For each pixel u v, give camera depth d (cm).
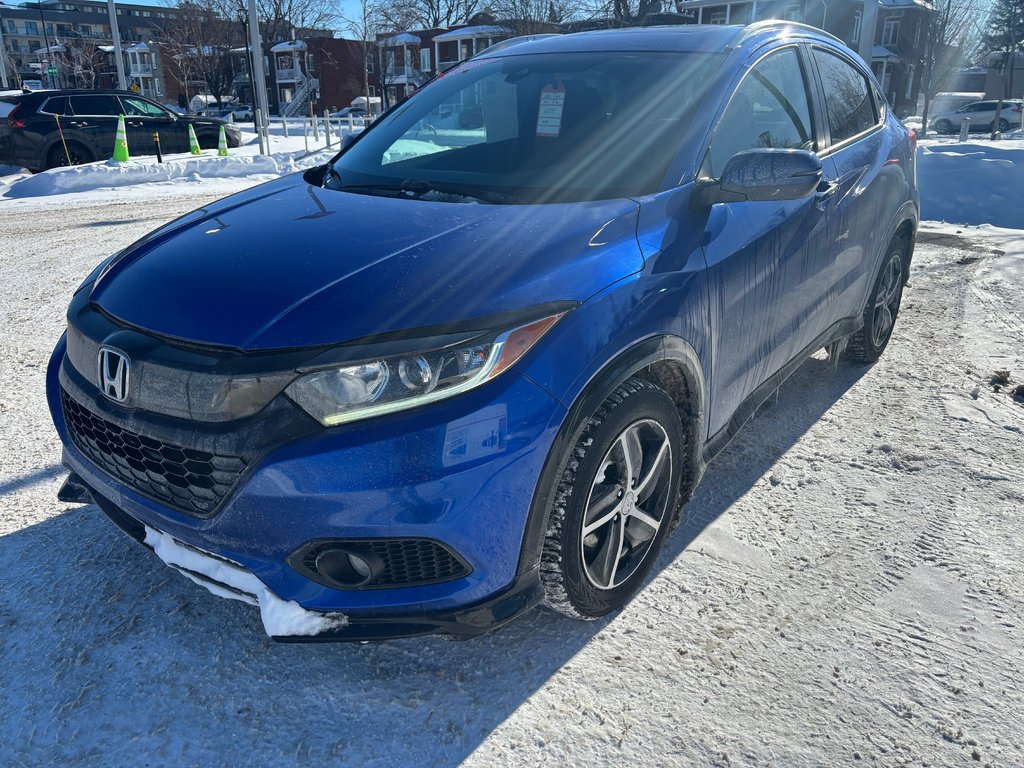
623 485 223
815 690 209
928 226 860
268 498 181
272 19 6800
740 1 3631
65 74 6606
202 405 185
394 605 190
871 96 405
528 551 197
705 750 190
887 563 262
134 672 214
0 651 221
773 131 302
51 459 329
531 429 187
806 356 344
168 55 6688
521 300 192
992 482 312
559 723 198
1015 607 241
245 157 1424
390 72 5638
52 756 189
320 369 180
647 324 215
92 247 738
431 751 191
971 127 3447
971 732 196
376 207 247
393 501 179
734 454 337
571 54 319
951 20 3166
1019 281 606
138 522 221
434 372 180
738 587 250
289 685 211
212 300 200
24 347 461
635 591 242
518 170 271
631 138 268
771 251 278
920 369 432
